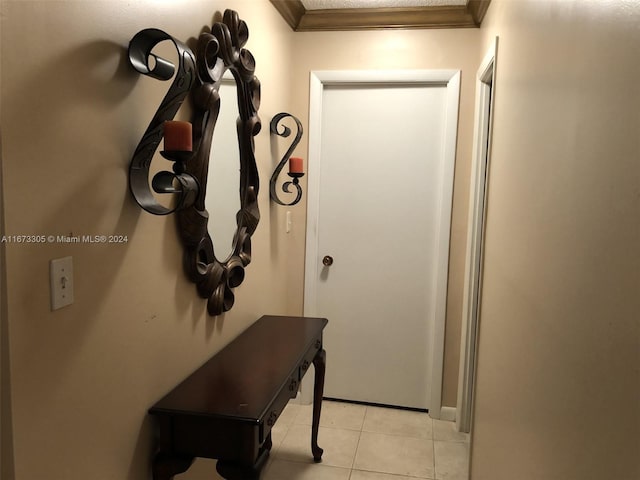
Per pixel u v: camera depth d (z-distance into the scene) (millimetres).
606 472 896
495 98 2131
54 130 1018
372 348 3145
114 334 1267
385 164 3023
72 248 1086
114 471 1289
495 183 2070
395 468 2490
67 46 1045
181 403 1490
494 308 1984
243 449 1418
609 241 911
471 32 2818
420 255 3031
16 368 941
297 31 2969
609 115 929
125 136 1272
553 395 1217
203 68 1649
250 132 2158
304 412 3090
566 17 1213
